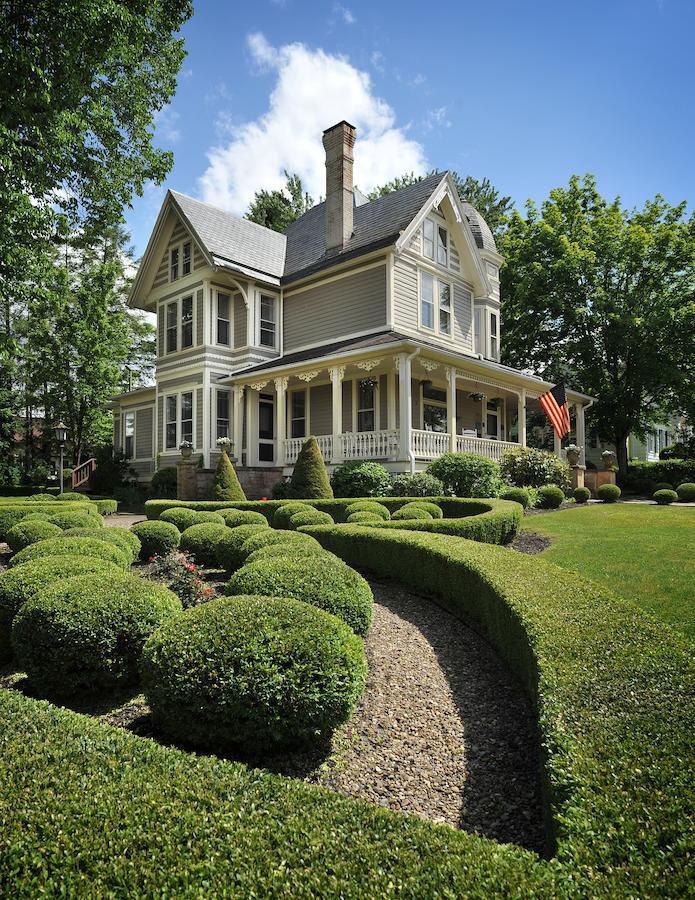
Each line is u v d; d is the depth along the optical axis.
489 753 3.05
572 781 1.78
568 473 16.48
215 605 3.38
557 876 1.38
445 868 1.42
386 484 13.07
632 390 24.64
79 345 24.17
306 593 4.17
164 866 1.42
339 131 18.34
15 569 4.62
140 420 23.59
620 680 2.50
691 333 22.81
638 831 1.51
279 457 16.59
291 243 21.25
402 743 3.18
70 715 2.42
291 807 1.72
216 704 2.85
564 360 26.41
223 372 18.62
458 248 19.08
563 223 26.41
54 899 1.33
